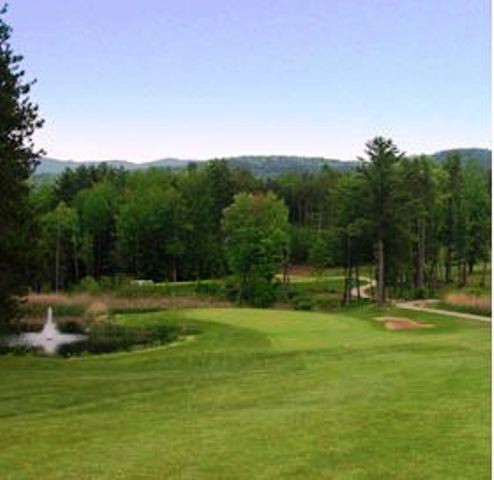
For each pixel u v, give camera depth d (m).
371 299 79.38
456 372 18.78
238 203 84.94
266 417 14.14
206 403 16.31
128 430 13.66
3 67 28.86
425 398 15.19
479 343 27.23
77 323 52.84
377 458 10.81
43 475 10.85
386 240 74.44
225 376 21.22
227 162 132.75
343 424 13.09
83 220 116.94
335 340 33.91
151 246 109.62
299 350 28.83
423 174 86.44
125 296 79.44
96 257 116.94
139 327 48.16
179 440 12.53
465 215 92.19
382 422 13.09
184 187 112.75
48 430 14.04
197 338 38.69
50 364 27.34
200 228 110.56
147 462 11.23
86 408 16.58
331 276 108.12
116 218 112.06
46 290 87.81
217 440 12.38
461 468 10.16
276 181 152.12
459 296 57.31
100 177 142.12
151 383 20.28
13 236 27.94
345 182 78.00
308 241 117.50
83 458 11.72
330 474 10.13
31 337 43.16
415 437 11.90
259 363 24.88
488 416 13.12
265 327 40.72
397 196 73.81
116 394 18.53
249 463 10.86
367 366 21.45
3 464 11.58
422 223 86.06
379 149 73.56
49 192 125.19
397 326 40.59
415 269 90.38
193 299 77.19
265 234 82.56
